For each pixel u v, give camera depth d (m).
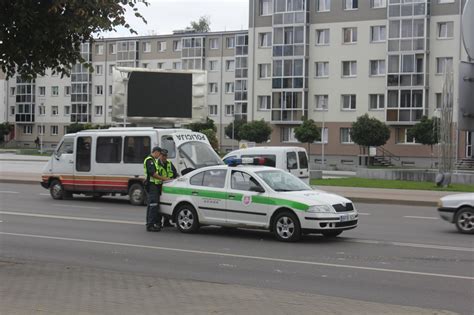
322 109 61.22
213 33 81.06
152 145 20.12
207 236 13.49
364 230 14.77
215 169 13.84
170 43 84.94
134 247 11.93
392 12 57.25
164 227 15.08
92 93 89.06
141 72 36.94
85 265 10.00
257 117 65.12
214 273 9.38
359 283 8.64
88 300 6.92
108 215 17.66
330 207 12.48
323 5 61.28
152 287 7.75
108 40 88.06
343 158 59.94
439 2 55.69
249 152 22.62
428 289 8.26
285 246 12.11
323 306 6.88
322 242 12.68
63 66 8.88
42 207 19.81
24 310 6.38
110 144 21.31
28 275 8.45
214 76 81.19
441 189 26.92
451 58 55.28
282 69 62.88
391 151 57.78
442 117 30.28
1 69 8.86
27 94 93.81
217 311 6.54
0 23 7.89
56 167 22.55
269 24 64.31
